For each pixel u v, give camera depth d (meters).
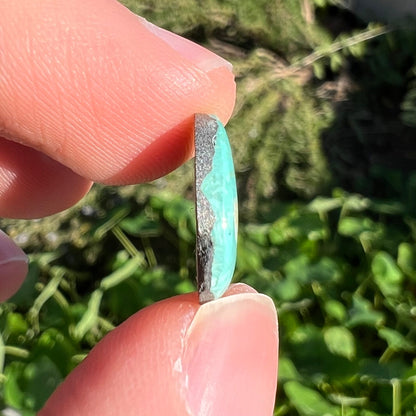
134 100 0.05
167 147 0.05
